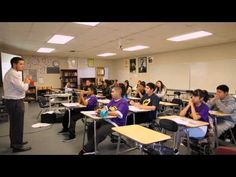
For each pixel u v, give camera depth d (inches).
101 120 131.6
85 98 189.3
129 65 456.4
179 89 336.5
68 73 452.8
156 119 159.5
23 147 138.5
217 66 278.7
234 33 207.6
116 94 136.6
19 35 216.5
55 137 169.5
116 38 234.2
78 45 286.7
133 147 141.5
